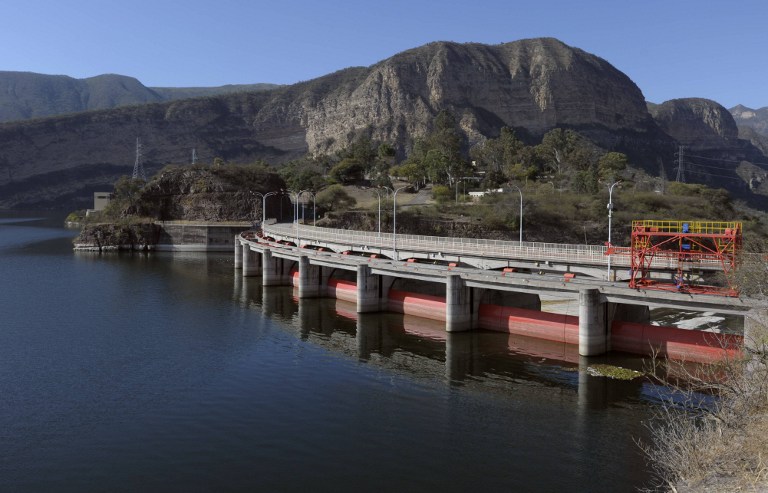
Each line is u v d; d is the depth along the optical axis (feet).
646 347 169.27
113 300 284.61
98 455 110.83
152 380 156.04
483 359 172.55
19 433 121.29
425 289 265.34
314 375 159.84
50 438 118.73
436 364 168.96
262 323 228.43
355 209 618.85
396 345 191.11
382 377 157.48
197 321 233.35
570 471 103.19
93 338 204.64
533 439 116.67
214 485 99.04
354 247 331.57
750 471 65.98
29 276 375.04
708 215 547.08
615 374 153.58
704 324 225.76
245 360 175.22
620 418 126.21
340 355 180.24
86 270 409.49
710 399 133.49
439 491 96.89
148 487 98.58
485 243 304.71
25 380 156.56
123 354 183.11
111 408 135.23
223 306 266.16
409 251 298.35
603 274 226.58
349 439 117.39
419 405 136.36
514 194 570.46
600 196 565.12
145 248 586.45
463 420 126.93
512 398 139.95
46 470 105.19
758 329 122.83
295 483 99.60
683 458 74.74
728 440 74.13
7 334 211.20
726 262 174.40
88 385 152.15
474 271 219.20
